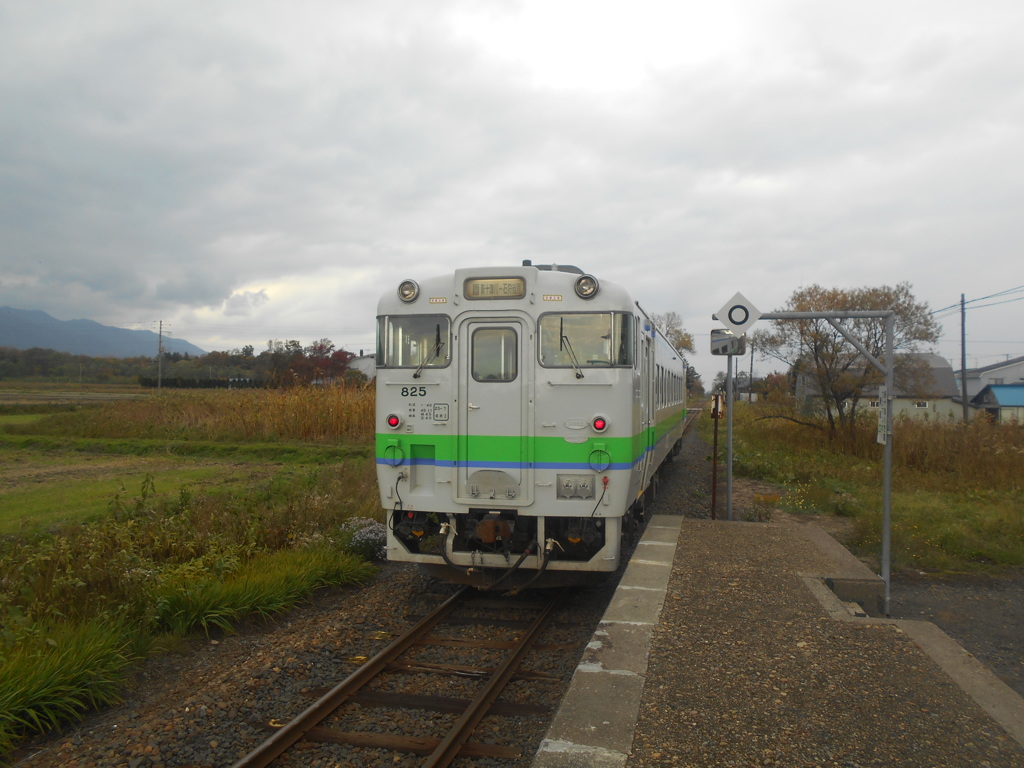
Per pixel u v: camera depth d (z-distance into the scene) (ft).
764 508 41.11
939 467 56.34
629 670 14.66
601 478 22.25
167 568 24.95
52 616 19.66
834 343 69.51
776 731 12.06
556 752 11.37
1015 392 125.49
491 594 25.38
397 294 23.71
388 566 29.89
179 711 15.79
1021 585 27.27
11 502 43.16
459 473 22.98
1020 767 10.91
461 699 16.88
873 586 21.83
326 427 76.02
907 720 12.47
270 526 30.96
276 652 19.12
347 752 14.46
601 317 22.53
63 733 15.47
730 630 17.03
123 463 63.87
